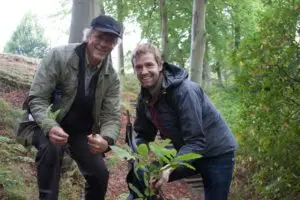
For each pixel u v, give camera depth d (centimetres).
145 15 1406
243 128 571
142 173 311
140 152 237
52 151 349
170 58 1639
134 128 370
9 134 587
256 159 595
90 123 387
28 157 533
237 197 591
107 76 380
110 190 560
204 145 323
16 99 802
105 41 357
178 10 1500
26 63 1124
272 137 530
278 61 525
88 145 379
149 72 322
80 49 366
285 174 521
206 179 366
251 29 1566
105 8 1198
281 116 529
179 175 348
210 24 1543
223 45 1554
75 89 367
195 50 870
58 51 365
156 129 371
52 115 342
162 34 1283
